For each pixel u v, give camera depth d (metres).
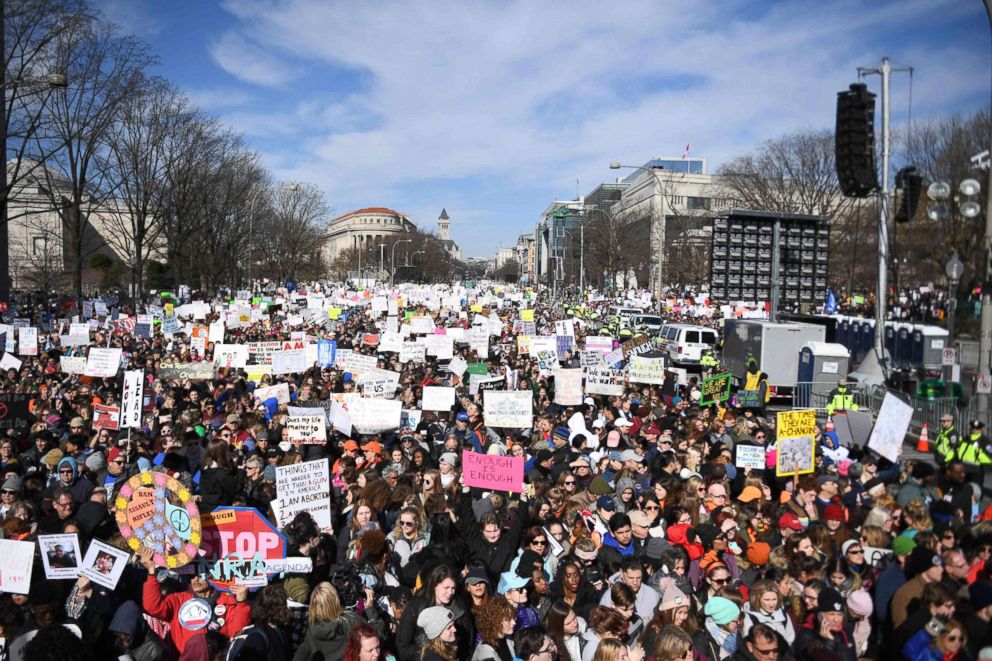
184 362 19.58
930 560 6.16
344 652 5.27
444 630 5.35
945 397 12.49
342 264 132.75
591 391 16.31
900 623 5.83
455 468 10.03
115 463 9.69
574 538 6.85
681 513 7.79
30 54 32.00
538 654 5.05
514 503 8.15
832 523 7.97
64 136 37.19
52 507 8.27
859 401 17.73
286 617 5.65
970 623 5.36
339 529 8.89
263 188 67.94
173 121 47.94
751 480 8.92
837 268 43.50
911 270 17.33
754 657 5.50
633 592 5.97
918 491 8.38
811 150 46.22
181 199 51.03
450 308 47.97
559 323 27.77
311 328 32.09
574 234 102.69
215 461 9.57
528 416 12.62
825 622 5.49
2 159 33.91
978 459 9.38
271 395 15.07
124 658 5.57
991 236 10.81
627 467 9.38
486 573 6.13
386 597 6.54
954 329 11.59
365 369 17.55
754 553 7.39
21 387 15.77
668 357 31.59
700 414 13.59
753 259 24.92
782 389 24.05
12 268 66.62
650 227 73.00
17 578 5.69
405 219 190.25
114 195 49.94
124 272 71.56
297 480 7.92
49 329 29.67
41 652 4.77
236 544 6.55
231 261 63.78
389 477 9.14
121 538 6.33
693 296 55.69
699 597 6.96
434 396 14.04
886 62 17.02
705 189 90.50
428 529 7.89
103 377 17.03
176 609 6.23
